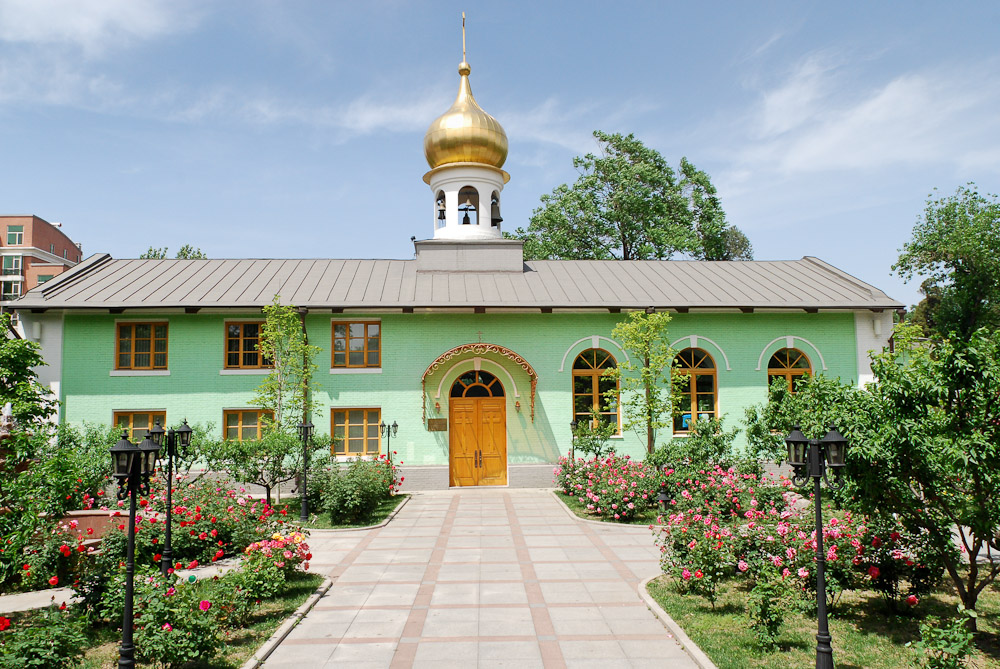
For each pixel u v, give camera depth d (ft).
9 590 35.04
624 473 55.88
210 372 70.28
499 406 73.46
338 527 51.93
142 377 69.56
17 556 30.50
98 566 32.19
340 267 83.10
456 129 88.02
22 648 21.50
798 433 25.84
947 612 30.12
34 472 32.65
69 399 68.64
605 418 73.87
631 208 129.49
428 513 57.93
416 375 72.43
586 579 36.68
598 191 134.51
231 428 70.44
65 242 229.66
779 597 28.17
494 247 83.30
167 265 81.41
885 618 29.66
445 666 25.09
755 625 27.07
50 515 36.35
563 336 73.97
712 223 134.92
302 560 36.22
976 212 127.54
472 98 90.89
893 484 27.89
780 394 56.54
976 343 26.50
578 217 131.34
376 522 53.52
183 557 38.93
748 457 59.88
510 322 73.67
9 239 206.18
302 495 55.67
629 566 39.40
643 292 77.00
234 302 70.08
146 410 69.46
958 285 129.70
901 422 26.40
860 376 75.36
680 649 26.66
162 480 49.01
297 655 26.30
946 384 26.43
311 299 71.87
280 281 77.10
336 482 54.65
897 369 27.78
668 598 32.40
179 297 70.90
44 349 68.74
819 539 24.30
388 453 71.00
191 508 42.01
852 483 28.60
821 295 77.36
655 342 67.15
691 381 74.79
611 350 73.92
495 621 30.04
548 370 73.46
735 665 24.53
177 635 23.88
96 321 69.87
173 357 70.23
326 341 71.77
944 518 28.35
